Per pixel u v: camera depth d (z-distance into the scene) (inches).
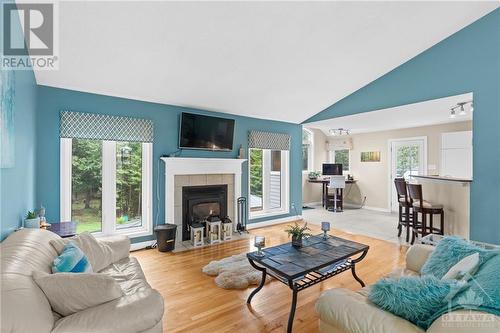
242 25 101.8
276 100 174.1
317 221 220.8
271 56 124.7
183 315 83.7
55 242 70.9
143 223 152.1
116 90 132.7
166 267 121.5
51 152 121.5
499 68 119.9
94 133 130.3
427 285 46.9
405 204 167.2
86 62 107.9
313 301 92.7
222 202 179.6
